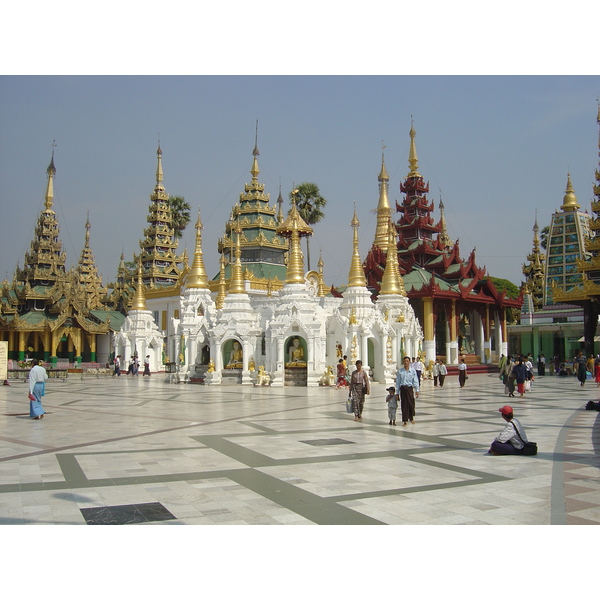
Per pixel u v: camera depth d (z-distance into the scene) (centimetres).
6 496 1048
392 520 907
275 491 1080
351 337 4350
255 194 7894
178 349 5509
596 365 4234
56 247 7544
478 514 936
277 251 7856
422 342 6200
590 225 6072
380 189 7238
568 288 8494
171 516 930
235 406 2694
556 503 994
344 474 1216
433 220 7731
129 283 9719
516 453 1425
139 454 1444
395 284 5288
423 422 2083
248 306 4591
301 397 3228
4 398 3306
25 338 6969
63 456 1418
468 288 6738
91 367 7225
